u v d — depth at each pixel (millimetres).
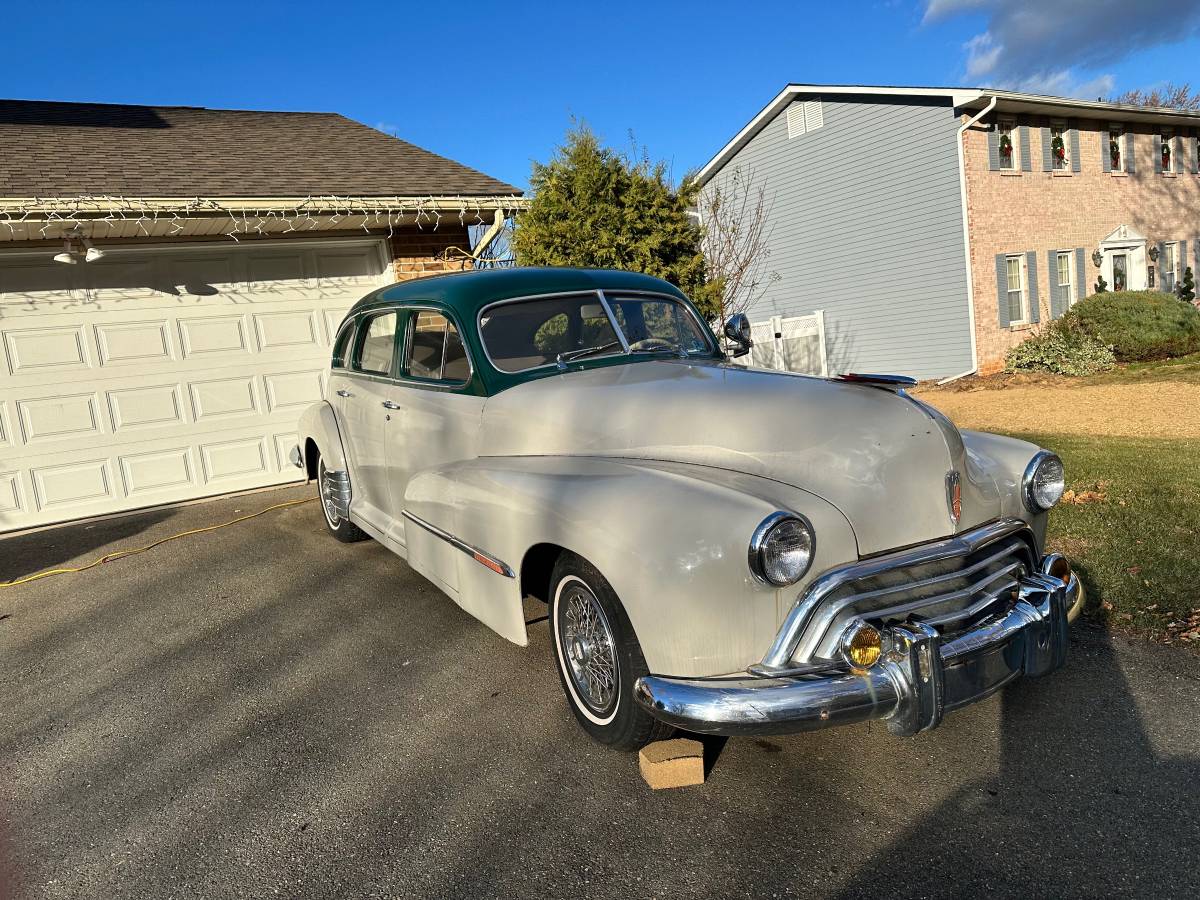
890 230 18875
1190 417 10383
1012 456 3213
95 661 4105
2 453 6586
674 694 2418
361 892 2354
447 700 3500
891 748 2959
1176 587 4074
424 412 4109
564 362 3811
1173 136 22766
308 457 5941
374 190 7285
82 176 6734
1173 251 22750
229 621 4535
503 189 7758
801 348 19156
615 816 2645
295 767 3037
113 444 6988
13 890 2430
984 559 2809
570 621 3049
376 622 4398
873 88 18281
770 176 21281
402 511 4203
